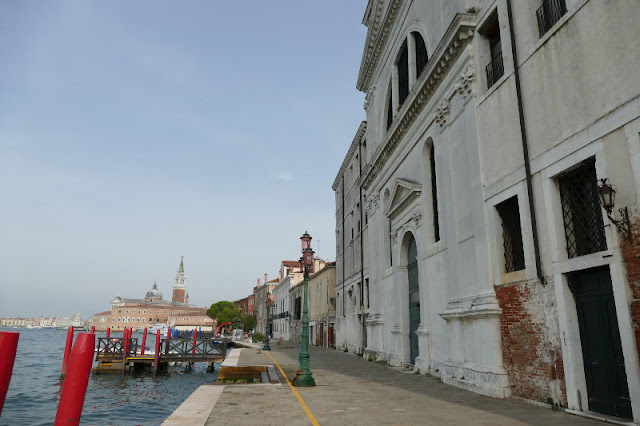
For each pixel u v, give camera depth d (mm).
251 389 11023
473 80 12016
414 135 16891
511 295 10008
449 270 13023
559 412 8055
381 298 21484
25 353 53875
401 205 17734
